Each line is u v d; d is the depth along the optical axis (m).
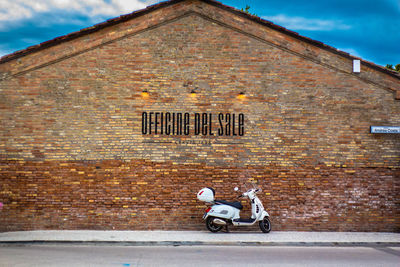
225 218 10.66
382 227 11.42
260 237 10.30
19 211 10.95
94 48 11.35
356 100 11.63
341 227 11.40
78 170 11.12
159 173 11.26
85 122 11.21
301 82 11.60
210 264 7.40
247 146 11.45
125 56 11.39
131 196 11.16
